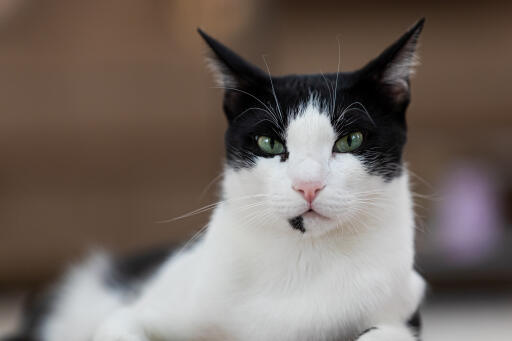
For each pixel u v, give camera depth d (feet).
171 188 16.29
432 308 14.33
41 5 15.56
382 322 7.00
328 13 15.70
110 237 16.25
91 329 10.59
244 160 7.39
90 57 15.87
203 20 15.60
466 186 15.83
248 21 15.53
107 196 16.33
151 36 15.89
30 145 16.03
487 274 15.16
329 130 7.07
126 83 16.02
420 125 16.24
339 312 6.94
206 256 7.55
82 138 16.12
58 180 16.19
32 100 15.88
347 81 7.55
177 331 7.43
